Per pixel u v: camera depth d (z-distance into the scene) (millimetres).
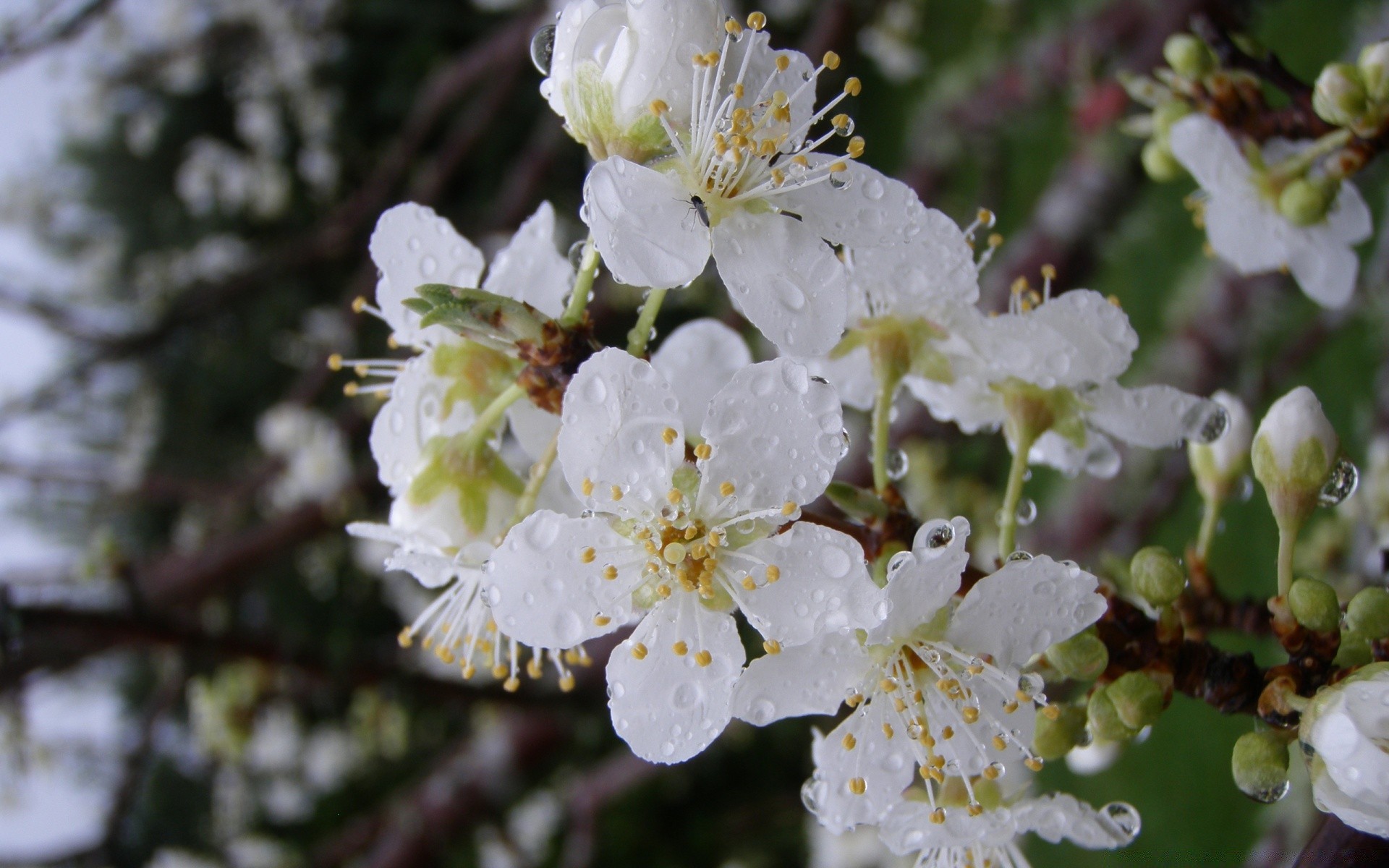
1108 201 326
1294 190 161
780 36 617
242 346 610
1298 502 139
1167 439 148
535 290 144
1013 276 329
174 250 665
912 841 137
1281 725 135
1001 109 382
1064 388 147
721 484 132
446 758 404
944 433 304
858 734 136
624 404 132
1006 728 136
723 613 134
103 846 342
